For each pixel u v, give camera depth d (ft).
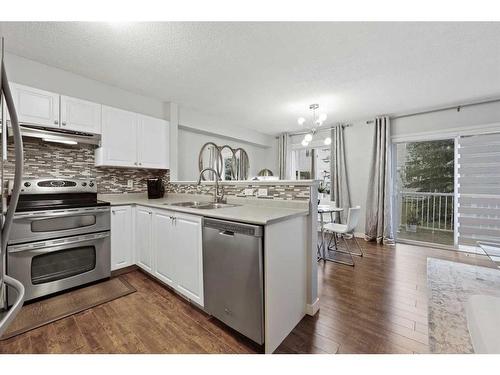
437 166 12.60
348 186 15.16
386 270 8.92
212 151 14.75
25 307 6.15
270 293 4.60
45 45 6.74
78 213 7.25
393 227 13.67
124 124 9.36
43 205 7.06
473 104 11.18
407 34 6.25
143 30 6.08
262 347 4.72
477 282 7.77
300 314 5.68
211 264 5.47
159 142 10.75
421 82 9.21
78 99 8.07
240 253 4.79
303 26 5.96
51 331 5.18
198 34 6.26
